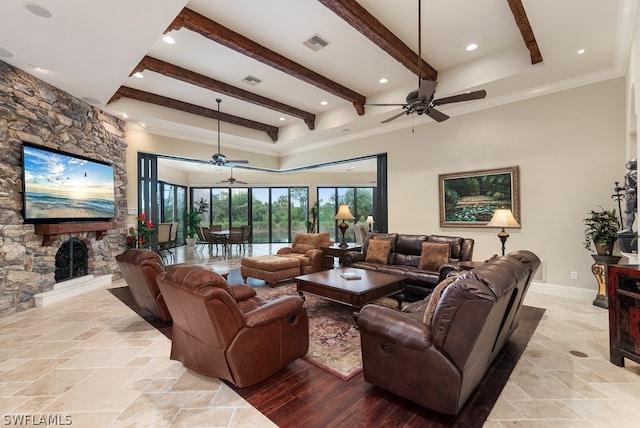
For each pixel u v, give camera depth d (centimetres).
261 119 716
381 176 666
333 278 373
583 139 423
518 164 477
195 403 194
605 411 185
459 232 542
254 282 537
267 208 1224
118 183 569
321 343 283
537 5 292
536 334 301
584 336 296
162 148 674
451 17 347
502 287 161
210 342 205
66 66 371
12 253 369
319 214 1206
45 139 417
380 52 423
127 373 231
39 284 402
